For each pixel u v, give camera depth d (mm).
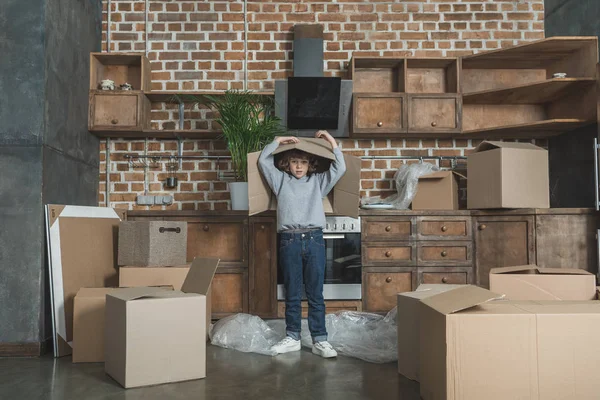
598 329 1559
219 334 2783
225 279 3355
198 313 2172
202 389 2010
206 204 3881
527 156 3215
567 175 3672
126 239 2844
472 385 1559
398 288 3387
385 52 3971
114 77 3871
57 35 2898
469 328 1565
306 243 2549
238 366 2342
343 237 3387
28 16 2691
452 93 3686
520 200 3182
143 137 3879
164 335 2094
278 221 2564
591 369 1549
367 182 3924
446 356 1568
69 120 3133
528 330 1559
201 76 3928
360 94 3652
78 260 2791
